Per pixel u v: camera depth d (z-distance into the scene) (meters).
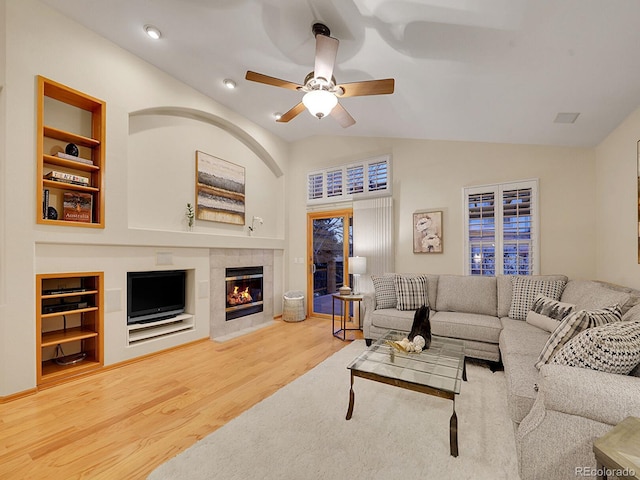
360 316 4.84
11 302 2.57
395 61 2.72
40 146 2.72
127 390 2.75
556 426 1.48
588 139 3.52
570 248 3.78
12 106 2.58
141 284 3.63
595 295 2.64
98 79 3.14
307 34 2.69
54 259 2.85
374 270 5.00
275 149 5.70
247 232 5.21
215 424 2.22
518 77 2.54
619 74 2.28
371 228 5.05
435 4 1.95
